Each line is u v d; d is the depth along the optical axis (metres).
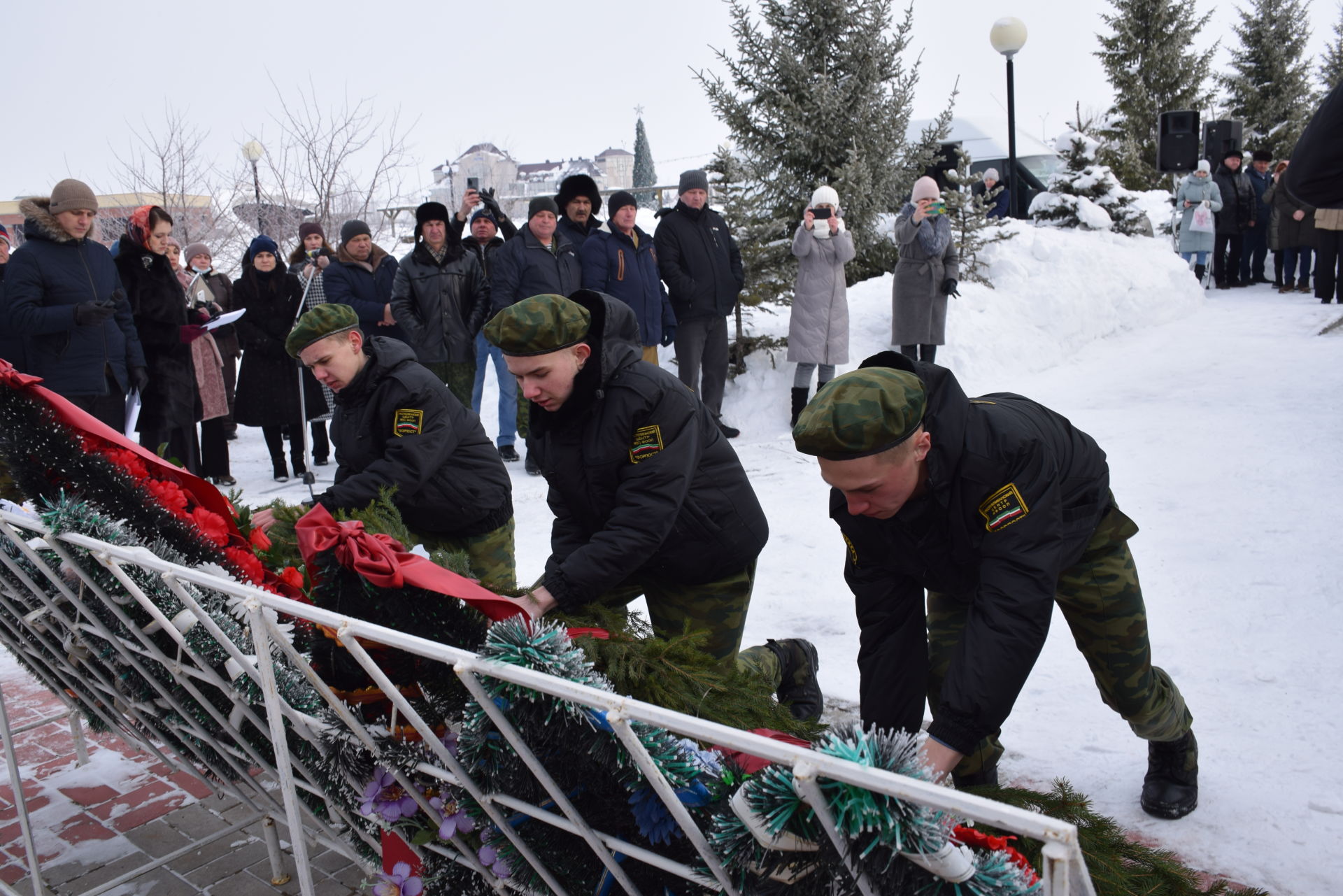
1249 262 14.73
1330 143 2.94
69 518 2.08
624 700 1.28
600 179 54.06
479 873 1.83
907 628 2.18
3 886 2.65
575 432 2.56
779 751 1.13
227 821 3.13
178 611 2.05
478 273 7.58
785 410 8.72
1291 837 2.59
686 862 1.48
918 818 1.08
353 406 3.24
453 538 3.45
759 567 5.09
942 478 1.89
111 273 5.96
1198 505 5.27
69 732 3.83
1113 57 26.30
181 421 6.84
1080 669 3.70
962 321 9.95
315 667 1.91
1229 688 3.40
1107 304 10.95
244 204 15.55
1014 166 13.27
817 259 8.12
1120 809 2.79
